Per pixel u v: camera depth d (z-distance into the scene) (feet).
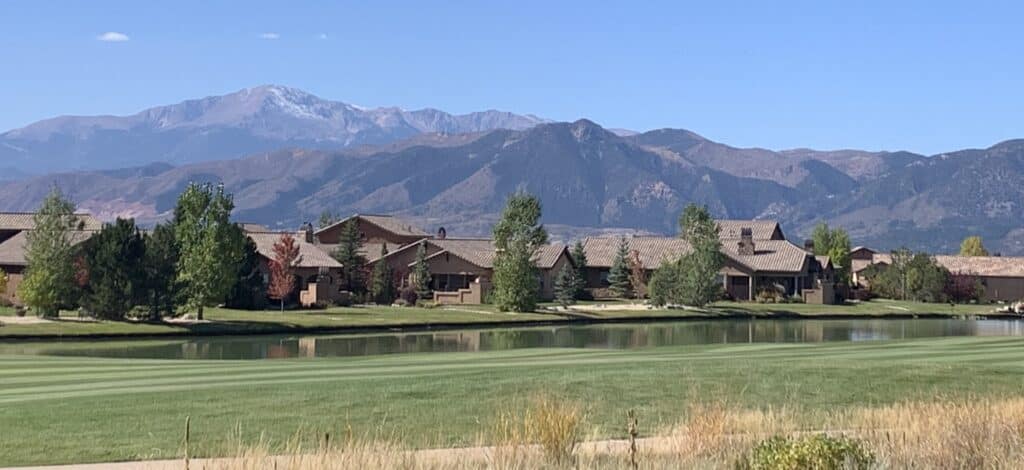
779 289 352.28
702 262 302.25
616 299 346.74
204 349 167.12
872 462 50.21
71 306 211.20
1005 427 59.47
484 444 60.75
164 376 101.19
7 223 304.91
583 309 285.23
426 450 58.70
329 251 346.33
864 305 334.03
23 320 202.69
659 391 84.02
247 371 106.83
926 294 365.20
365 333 213.05
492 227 284.41
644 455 56.18
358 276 307.58
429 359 125.29
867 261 486.79
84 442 63.21
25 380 97.40
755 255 370.73
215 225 218.79
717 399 75.97
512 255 271.90
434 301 305.53
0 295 242.78
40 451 60.85
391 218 438.40
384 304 297.74
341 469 51.98
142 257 208.64
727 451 56.44
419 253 317.22
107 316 206.08
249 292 257.55
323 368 110.52
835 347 137.49
